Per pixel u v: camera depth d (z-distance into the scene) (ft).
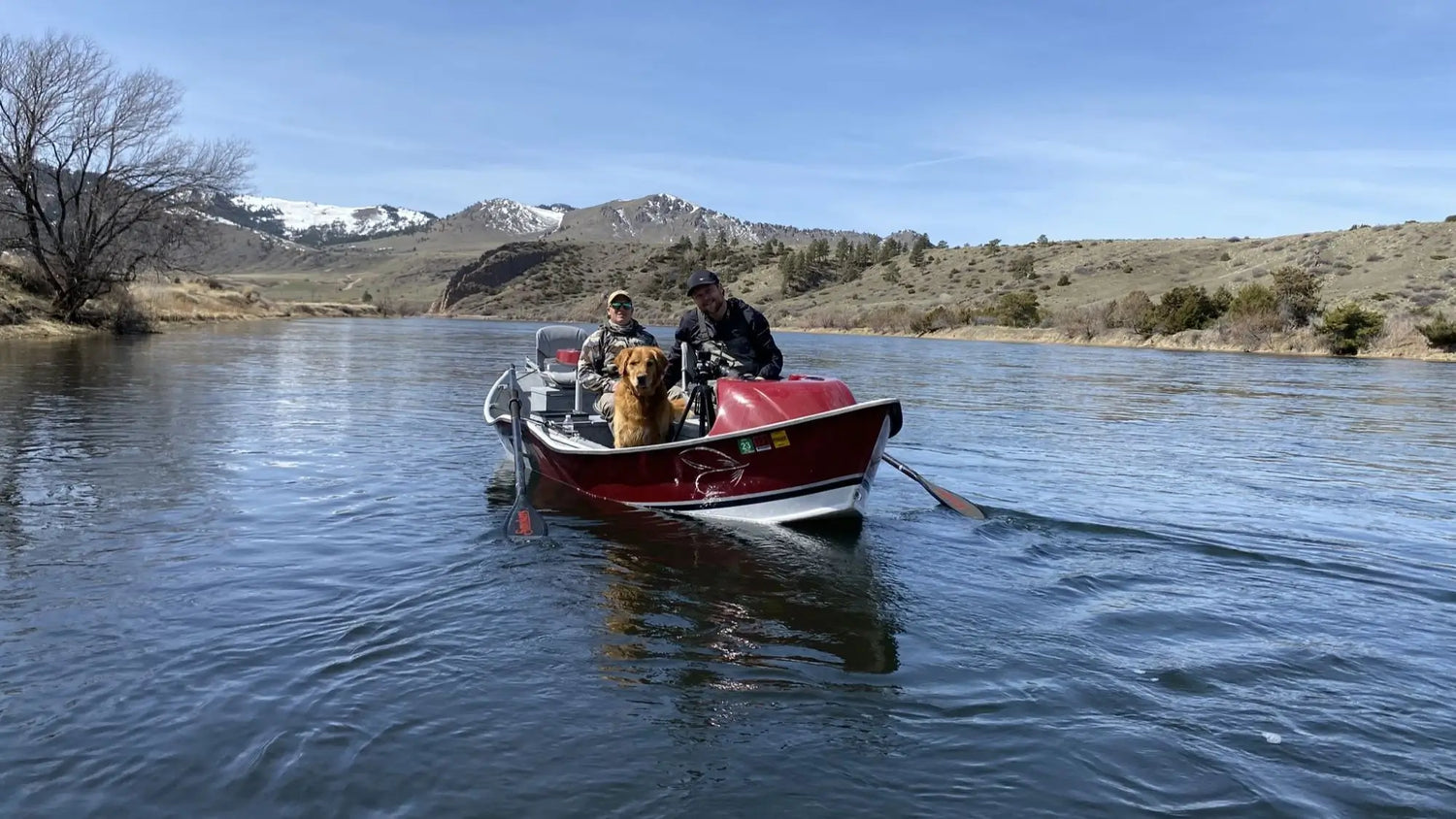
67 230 94.94
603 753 9.37
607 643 12.39
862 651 12.32
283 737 9.50
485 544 17.42
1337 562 17.35
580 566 16.20
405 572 15.48
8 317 84.12
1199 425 39.58
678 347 23.73
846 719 10.24
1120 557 17.54
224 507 20.06
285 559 16.05
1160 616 14.01
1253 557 17.58
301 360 69.10
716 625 13.26
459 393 47.09
